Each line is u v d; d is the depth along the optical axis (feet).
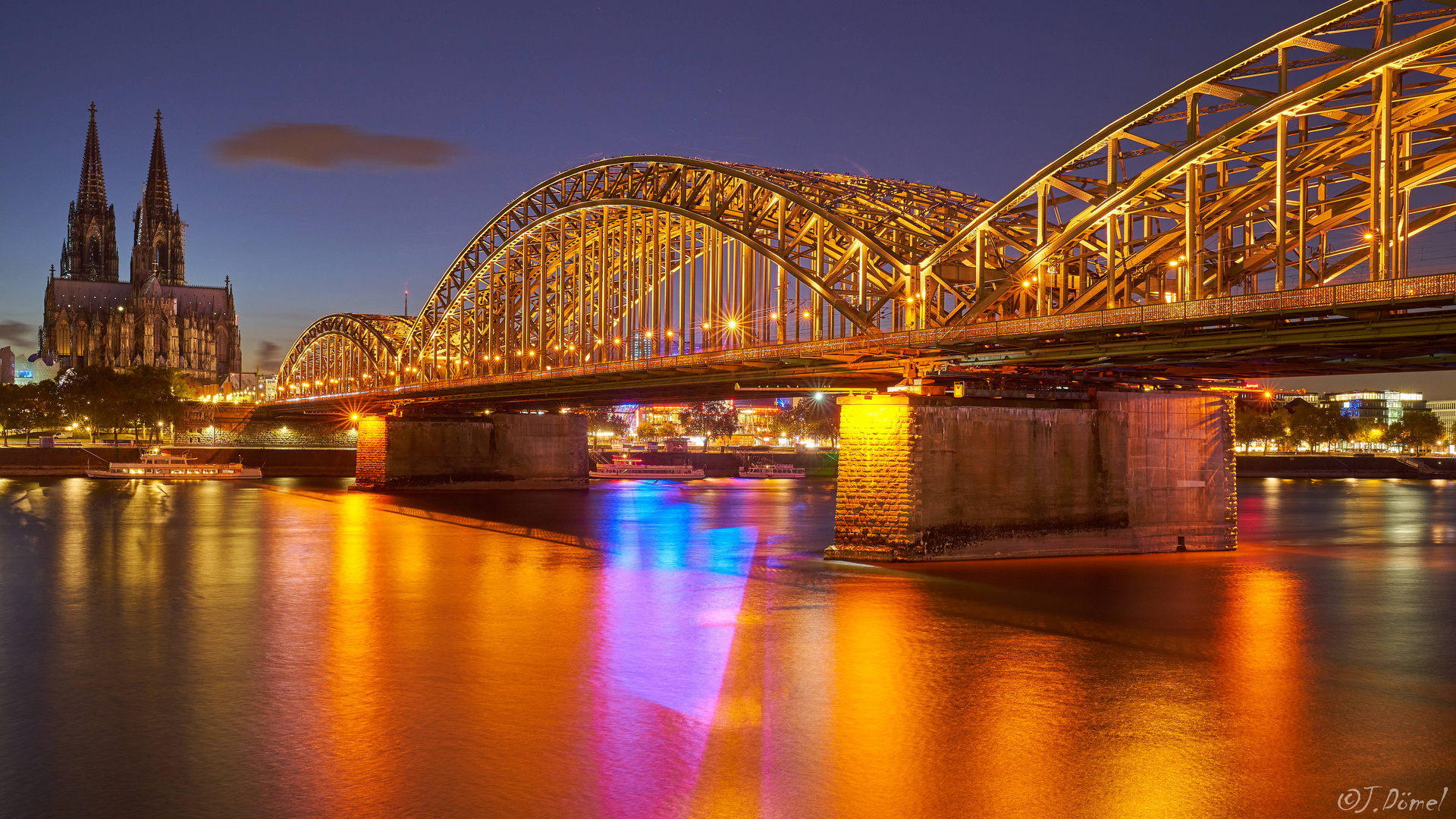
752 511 316.40
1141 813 70.33
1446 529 265.75
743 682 102.12
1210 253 156.87
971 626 127.85
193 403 650.02
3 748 82.53
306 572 174.70
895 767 78.54
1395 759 80.79
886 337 173.58
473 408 408.87
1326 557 198.18
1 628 126.82
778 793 73.36
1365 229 143.23
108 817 69.51
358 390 523.29
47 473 494.59
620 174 308.40
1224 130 139.44
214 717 90.53
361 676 104.06
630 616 135.23
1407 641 122.01
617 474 536.42
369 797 72.84
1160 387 198.39
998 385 183.21
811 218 225.15
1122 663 110.32
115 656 112.37
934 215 214.07
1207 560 184.75
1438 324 117.80
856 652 114.42
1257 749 82.89
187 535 232.94
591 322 340.80
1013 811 70.49
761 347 200.34
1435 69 121.90
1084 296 164.55
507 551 205.77
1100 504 186.70
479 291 412.36
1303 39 131.54
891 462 172.86
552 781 75.72
